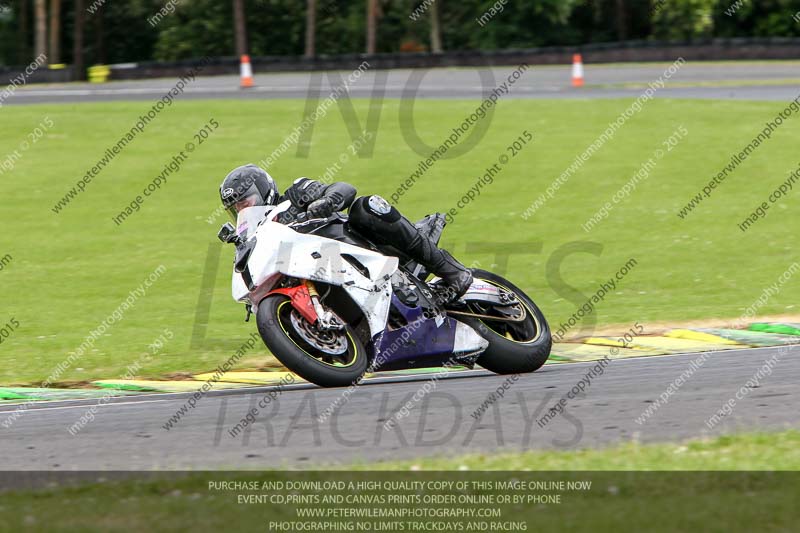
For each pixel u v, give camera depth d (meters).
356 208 22.61
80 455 18.36
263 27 150.75
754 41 105.62
